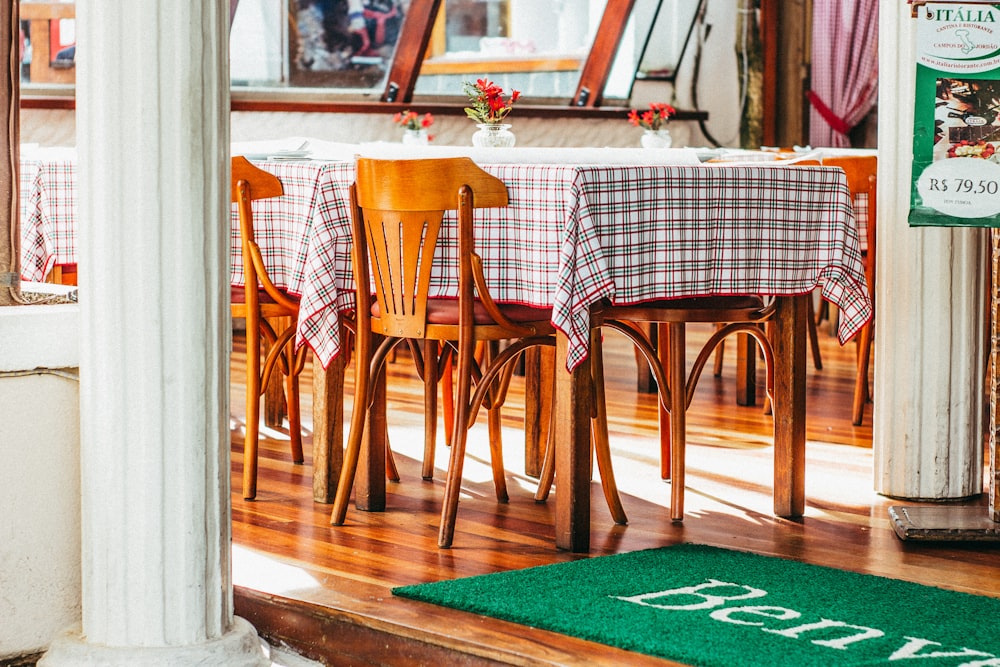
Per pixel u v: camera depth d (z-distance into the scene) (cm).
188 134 227
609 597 259
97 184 226
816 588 267
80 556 254
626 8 823
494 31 818
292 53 742
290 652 262
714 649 227
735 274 313
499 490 349
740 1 944
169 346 228
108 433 229
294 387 398
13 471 244
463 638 236
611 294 290
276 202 352
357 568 284
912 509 330
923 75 301
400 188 300
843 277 329
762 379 584
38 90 669
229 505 243
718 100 946
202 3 228
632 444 432
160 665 228
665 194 298
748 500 354
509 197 301
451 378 422
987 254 373
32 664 249
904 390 355
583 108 865
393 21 759
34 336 244
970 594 265
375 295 334
